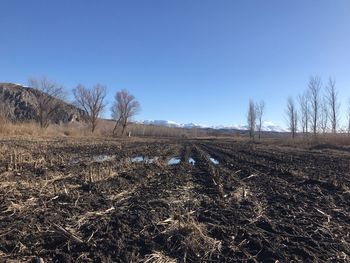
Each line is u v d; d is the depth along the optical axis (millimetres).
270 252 7547
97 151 30484
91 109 93562
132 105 107375
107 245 7699
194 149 40312
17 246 7430
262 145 55000
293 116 73250
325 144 49844
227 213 10539
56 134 61781
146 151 33500
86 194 12281
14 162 17688
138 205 11055
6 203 10594
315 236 8727
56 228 8164
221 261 7082
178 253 7434
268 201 12320
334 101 68375
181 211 10477
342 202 12398
